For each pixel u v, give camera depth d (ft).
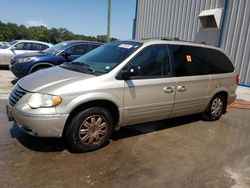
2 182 9.71
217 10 38.81
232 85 19.39
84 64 14.39
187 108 16.49
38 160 11.49
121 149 13.21
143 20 57.72
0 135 13.78
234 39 37.14
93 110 12.25
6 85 27.81
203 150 13.88
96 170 11.01
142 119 14.33
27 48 40.98
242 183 10.81
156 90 14.19
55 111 11.15
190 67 16.16
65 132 12.08
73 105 11.46
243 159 13.06
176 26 47.70
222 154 13.52
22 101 11.44
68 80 11.97
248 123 19.57
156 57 14.51
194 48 16.78
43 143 13.15
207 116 18.88
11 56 39.83
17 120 11.57
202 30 42.32
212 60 17.87
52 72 13.53
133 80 13.28
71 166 11.19
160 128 16.88
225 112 21.88
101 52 15.31
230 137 16.20
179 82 15.28
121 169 11.24
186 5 45.21
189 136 15.83
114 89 12.55
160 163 12.04
